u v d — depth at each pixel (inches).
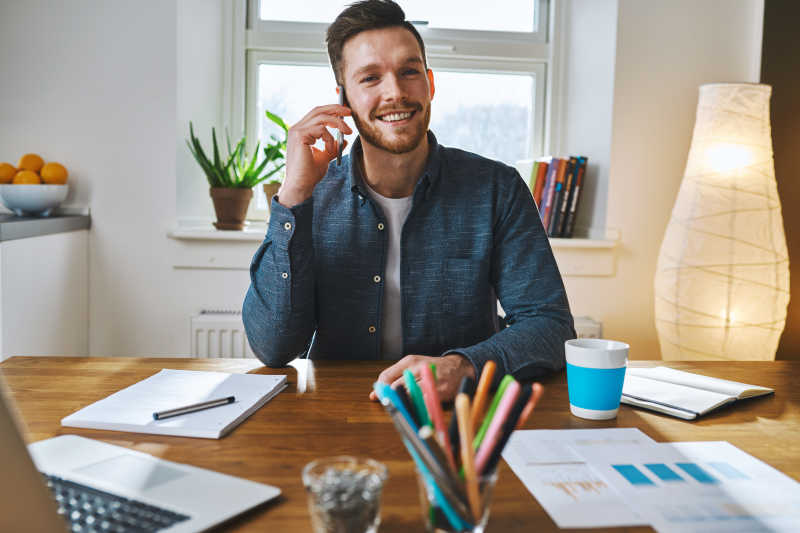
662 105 92.9
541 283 50.7
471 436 21.0
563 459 29.5
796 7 91.1
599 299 94.3
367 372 44.9
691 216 84.7
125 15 87.4
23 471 17.8
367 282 52.8
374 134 49.9
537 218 53.8
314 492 20.7
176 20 88.0
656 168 93.4
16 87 87.4
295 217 45.6
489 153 104.0
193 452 30.0
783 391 42.1
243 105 99.3
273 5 99.8
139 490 24.9
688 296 84.6
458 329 53.2
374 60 48.8
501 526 23.6
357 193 52.8
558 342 45.2
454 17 101.9
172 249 90.0
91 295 90.2
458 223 52.8
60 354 83.7
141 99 88.4
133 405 35.4
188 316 90.9
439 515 21.4
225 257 90.4
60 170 85.4
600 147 94.9
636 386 40.5
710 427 34.5
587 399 35.3
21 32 86.9
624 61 92.0
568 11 101.1
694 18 92.4
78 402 36.8
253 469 28.2
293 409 36.5
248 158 100.3
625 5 91.3
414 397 22.8
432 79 55.0
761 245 83.4
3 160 87.8
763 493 26.4
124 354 90.9
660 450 30.9
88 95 88.0
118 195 89.3
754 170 83.3
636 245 94.0
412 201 52.2
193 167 94.3
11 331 73.2
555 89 102.3
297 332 46.4
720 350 84.7
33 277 77.0
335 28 50.1
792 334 93.9
